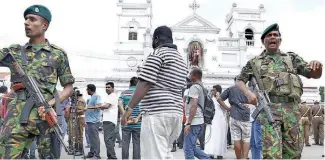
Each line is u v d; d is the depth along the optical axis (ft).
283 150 14.98
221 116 32.83
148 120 12.69
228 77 136.46
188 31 140.97
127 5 149.18
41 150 12.68
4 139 11.53
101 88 135.95
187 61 138.82
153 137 12.62
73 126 32.09
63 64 12.71
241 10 153.69
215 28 140.87
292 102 14.88
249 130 25.40
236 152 25.72
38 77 11.96
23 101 11.81
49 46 12.55
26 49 12.25
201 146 33.88
